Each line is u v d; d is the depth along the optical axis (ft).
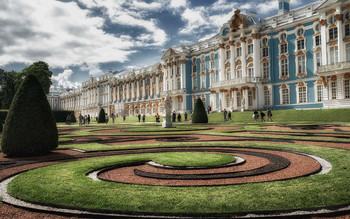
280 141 44.42
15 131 33.14
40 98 34.94
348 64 107.24
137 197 16.34
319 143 40.68
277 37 143.02
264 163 26.45
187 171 23.67
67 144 46.37
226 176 21.27
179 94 194.18
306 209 14.47
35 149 33.76
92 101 333.01
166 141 49.21
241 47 154.40
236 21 158.61
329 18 118.01
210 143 41.52
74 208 15.25
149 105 236.43
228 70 164.55
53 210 15.17
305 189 17.31
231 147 38.17
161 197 16.26
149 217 13.88
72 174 22.58
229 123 103.55
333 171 22.03
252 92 147.33
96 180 20.67
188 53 196.95
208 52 185.78
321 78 117.91
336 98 113.09
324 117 98.02
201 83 190.49
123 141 50.88
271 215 13.88
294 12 138.41
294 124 80.33
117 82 285.23
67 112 210.79
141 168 25.67
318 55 126.72
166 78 212.43
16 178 21.72
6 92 229.66
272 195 16.30
